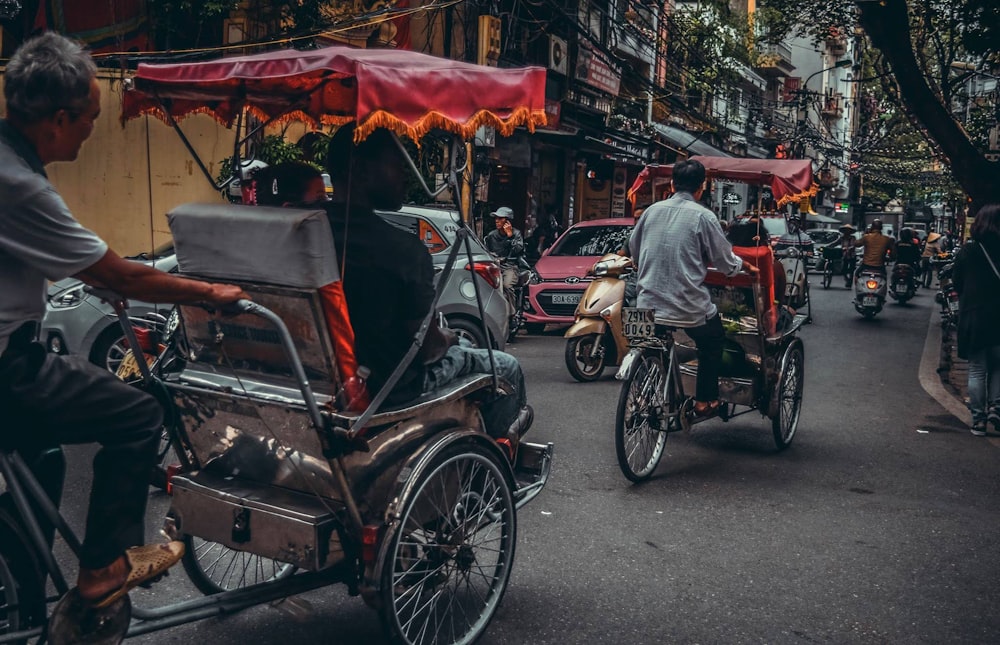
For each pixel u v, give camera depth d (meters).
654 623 3.58
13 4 9.60
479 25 15.02
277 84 3.61
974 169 10.78
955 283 7.25
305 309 2.79
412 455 3.06
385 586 2.92
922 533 4.77
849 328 15.16
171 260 7.35
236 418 3.05
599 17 20.69
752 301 6.20
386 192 3.14
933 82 15.80
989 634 3.57
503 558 3.47
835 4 14.88
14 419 2.39
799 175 6.36
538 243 19.00
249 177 3.84
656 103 24.86
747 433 7.06
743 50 26.62
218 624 3.47
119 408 2.50
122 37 12.95
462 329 8.16
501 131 3.20
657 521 4.84
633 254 5.78
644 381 5.51
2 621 2.60
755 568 4.20
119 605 2.59
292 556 2.91
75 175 12.32
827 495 5.43
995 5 10.46
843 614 3.72
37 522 2.66
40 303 2.40
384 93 2.74
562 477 5.62
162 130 12.16
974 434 7.18
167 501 4.86
